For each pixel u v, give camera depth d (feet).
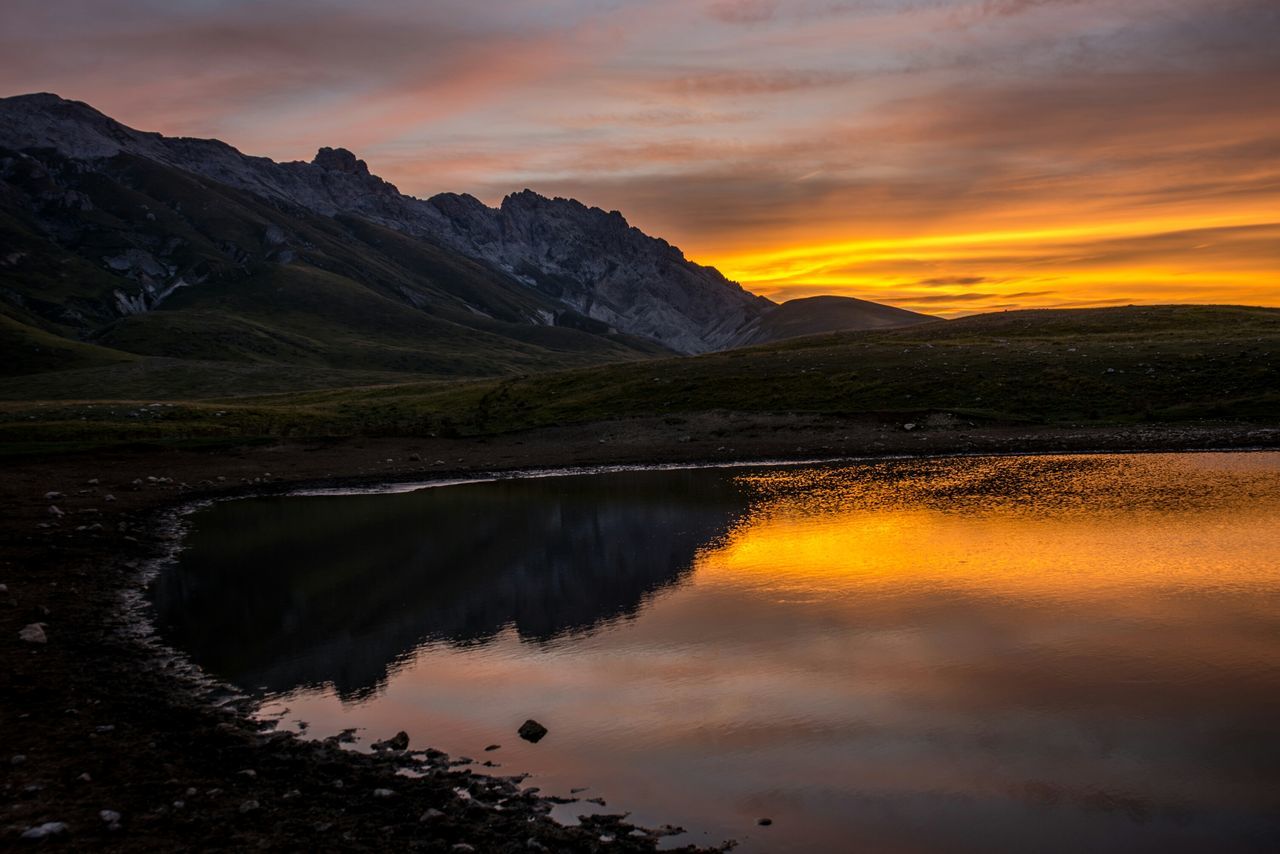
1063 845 46.60
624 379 328.90
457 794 53.11
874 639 79.71
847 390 271.08
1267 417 209.67
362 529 147.84
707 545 123.85
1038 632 79.10
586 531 140.05
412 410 313.73
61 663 79.36
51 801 51.37
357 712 68.18
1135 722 60.54
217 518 162.71
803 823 49.55
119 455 226.58
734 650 79.15
